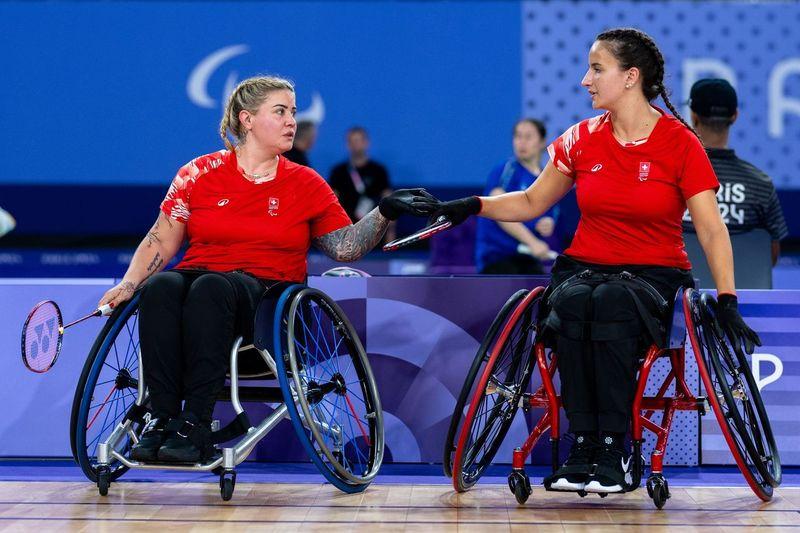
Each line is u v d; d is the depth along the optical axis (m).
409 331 14.74
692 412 14.55
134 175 34.75
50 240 34.66
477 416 13.77
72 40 34.31
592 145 12.88
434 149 34.72
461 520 11.64
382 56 34.53
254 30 34.50
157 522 11.45
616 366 11.75
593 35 34.41
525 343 13.68
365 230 13.44
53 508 12.06
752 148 34.44
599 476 11.55
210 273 12.45
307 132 31.03
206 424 12.11
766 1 34.12
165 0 34.34
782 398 14.51
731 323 12.09
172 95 34.59
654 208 12.50
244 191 13.34
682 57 34.25
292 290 12.48
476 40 34.44
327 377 14.65
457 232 25.48
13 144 34.50
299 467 14.53
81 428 12.43
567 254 12.98
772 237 16.88
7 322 14.88
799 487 13.34
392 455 14.79
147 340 12.18
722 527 11.36
